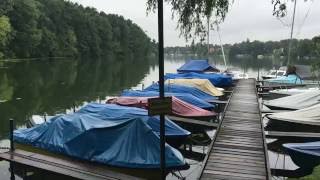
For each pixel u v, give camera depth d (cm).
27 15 8869
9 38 8088
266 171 1255
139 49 14925
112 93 3922
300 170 1413
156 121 1527
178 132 1545
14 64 7312
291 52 4119
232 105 2520
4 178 1343
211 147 1504
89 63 9156
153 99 837
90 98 3556
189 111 2036
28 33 8881
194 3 850
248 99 2791
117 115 1589
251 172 1247
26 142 1488
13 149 1425
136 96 2373
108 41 12925
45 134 1472
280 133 1736
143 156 1265
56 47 10169
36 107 2988
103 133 1341
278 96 3062
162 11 830
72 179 1240
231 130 1811
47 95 3631
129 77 5712
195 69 4134
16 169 1352
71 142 1370
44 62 8431
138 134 1312
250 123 1970
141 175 1263
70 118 1481
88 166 1275
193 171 1432
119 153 1285
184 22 861
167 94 2317
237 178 1192
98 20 12775
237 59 10925
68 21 11256
